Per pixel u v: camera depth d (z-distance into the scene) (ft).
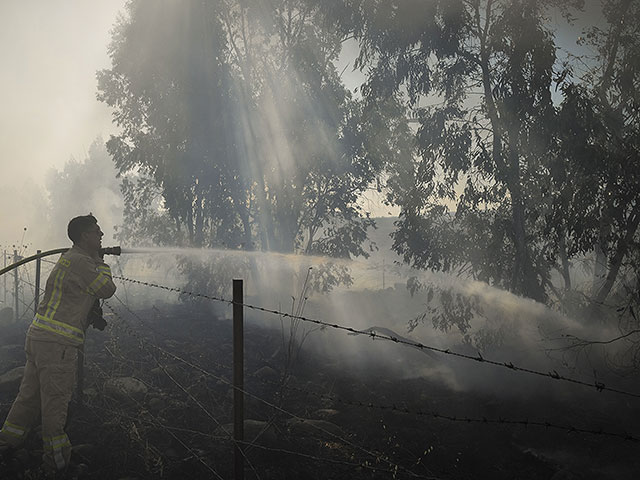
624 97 29.48
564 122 27.63
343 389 22.88
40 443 14.74
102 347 25.21
